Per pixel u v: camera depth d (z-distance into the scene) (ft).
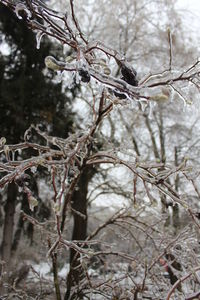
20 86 31.09
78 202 26.73
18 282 18.70
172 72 6.88
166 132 44.73
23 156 27.99
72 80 5.63
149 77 7.07
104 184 29.86
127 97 5.42
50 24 6.10
